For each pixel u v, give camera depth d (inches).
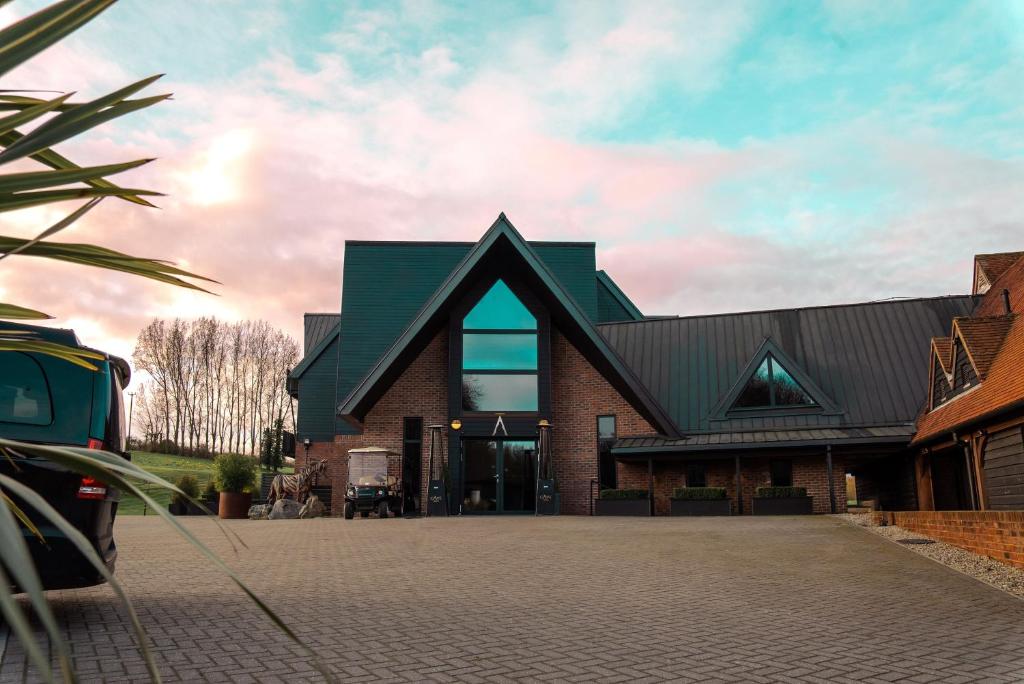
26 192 50.5
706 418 961.5
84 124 50.0
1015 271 833.5
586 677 197.5
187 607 276.2
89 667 189.5
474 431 946.1
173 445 2832.2
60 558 215.6
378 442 991.0
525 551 472.1
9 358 227.8
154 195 59.2
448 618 271.0
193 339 2947.8
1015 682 192.2
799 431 892.0
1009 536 398.3
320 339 1309.1
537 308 977.5
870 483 1131.3
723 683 193.0
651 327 1098.1
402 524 701.9
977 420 538.0
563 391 991.6
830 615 283.4
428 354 1010.7
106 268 61.1
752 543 505.7
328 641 230.2
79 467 47.2
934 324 964.6
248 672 191.6
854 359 960.9
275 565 406.3
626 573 384.8
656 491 940.6
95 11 49.8
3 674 180.7
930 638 245.3
